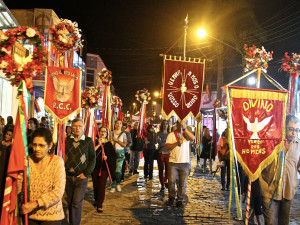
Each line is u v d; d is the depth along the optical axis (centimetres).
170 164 748
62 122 577
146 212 693
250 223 634
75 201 527
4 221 337
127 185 1009
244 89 508
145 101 1276
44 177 348
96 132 752
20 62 409
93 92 743
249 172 496
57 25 604
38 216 345
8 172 345
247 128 503
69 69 590
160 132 941
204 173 1299
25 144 359
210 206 752
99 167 703
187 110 707
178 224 613
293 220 643
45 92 580
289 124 499
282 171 489
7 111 1435
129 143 1162
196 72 714
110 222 616
